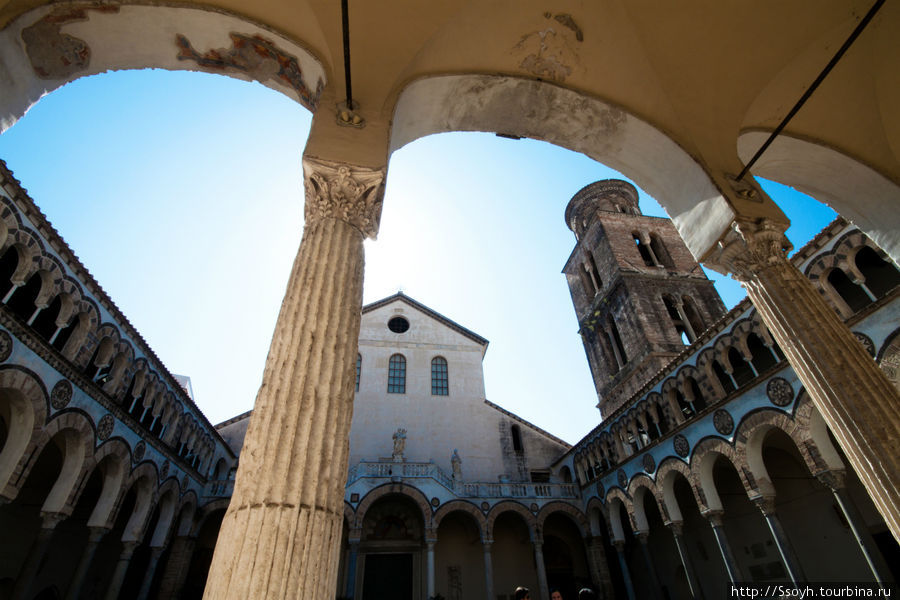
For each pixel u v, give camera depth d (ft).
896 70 26.66
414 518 92.48
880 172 27.68
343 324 14.88
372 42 22.40
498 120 27.25
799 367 20.49
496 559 93.45
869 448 17.42
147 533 80.07
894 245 27.68
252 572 10.13
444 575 89.66
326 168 18.43
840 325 20.79
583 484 94.58
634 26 25.26
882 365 41.32
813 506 62.59
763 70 26.68
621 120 27.12
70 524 65.46
